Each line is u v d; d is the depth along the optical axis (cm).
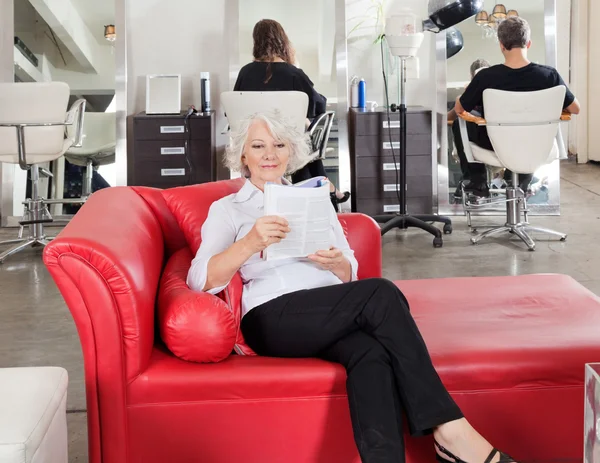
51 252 194
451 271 482
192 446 210
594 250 526
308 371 210
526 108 518
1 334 381
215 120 646
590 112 927
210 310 210
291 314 219
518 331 233
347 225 283
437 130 654
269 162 238
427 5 643
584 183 801
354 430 197
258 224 212
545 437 218
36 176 557
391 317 208
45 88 524
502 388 215
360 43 652
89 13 646
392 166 618
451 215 655
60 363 342
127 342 204
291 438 212
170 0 646
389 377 201
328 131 584
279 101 546
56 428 179
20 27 644
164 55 651
